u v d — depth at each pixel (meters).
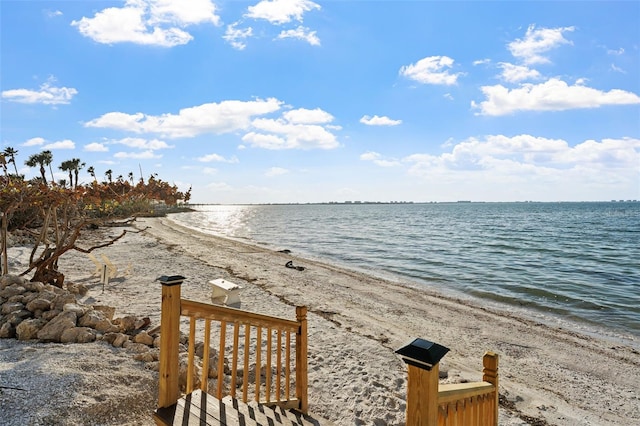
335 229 56.72
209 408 3.51
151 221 59.56
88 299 10.04
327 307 11.92
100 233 30.53
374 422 5.21
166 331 3.36
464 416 2.98
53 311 6.31
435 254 28.08
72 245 10.61
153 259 19.22
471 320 11.30
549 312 12.85
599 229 54.28
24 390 3.95
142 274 14.66
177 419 3.19
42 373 4.35
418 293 14.94
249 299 12.34
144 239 29.00
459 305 13.20
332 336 8.84
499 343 9.38
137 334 6.28
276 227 61.75
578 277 19.38
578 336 10.15
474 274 19.97
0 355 4.93
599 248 32.06
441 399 2.48
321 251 29.30
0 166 10.71
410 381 2.13
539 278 18.97
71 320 6.00
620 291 16.14
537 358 8.48
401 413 5.51
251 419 3.66
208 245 28.39
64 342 5.68
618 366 8.16
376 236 43.81
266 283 15.19
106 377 4.52
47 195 10.14
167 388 3.37
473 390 3.05
